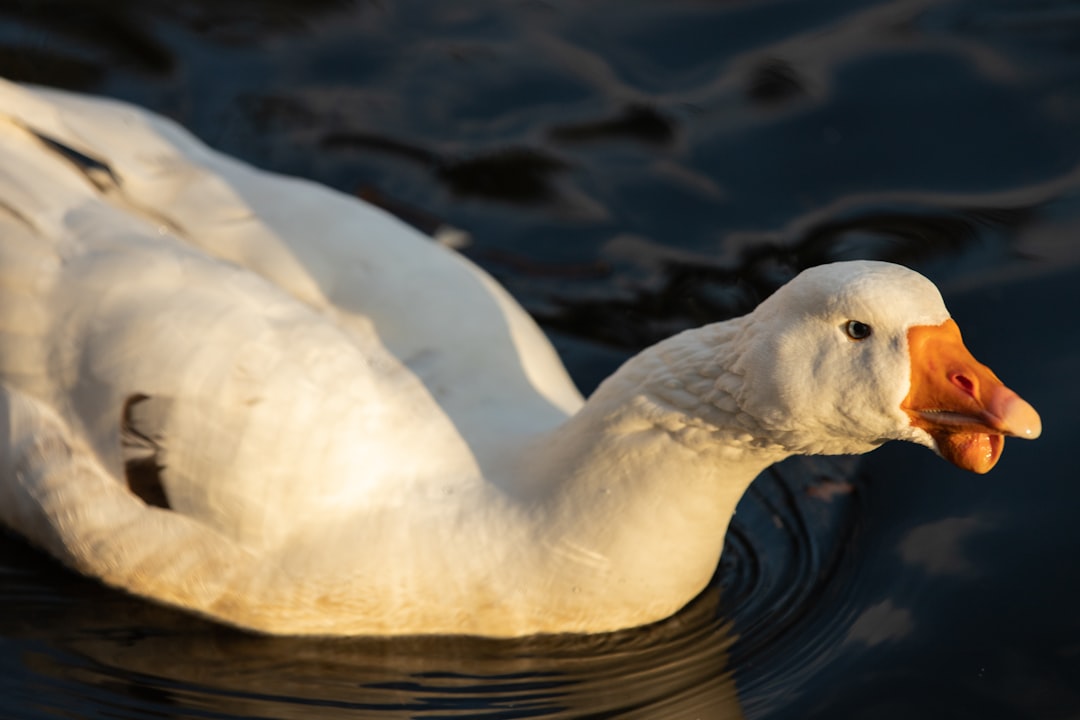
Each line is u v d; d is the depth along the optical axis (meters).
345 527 8.87
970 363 7.59
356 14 14.66
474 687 8.98
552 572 8.84
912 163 13.04
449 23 14.55
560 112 13.67
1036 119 13.27
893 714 8.50
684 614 9.44
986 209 12.53
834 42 14.22
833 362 7.73
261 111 13.64
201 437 8.88
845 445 8.11
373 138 13.47
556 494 8.76
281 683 8.99
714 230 12.69
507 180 13.16
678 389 8.28
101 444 9.12
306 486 8.83
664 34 14.41
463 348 9.69
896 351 7.60
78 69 13.84
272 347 8.97
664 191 13.02
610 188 13.08
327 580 8.92
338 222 10.15
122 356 9.06
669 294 12.22
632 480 8.56
